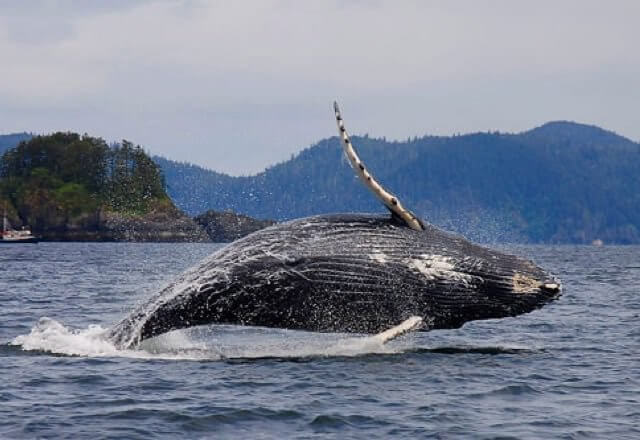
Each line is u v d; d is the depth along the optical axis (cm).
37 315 10212
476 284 7081
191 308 6950
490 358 7156
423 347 7725
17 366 6500
